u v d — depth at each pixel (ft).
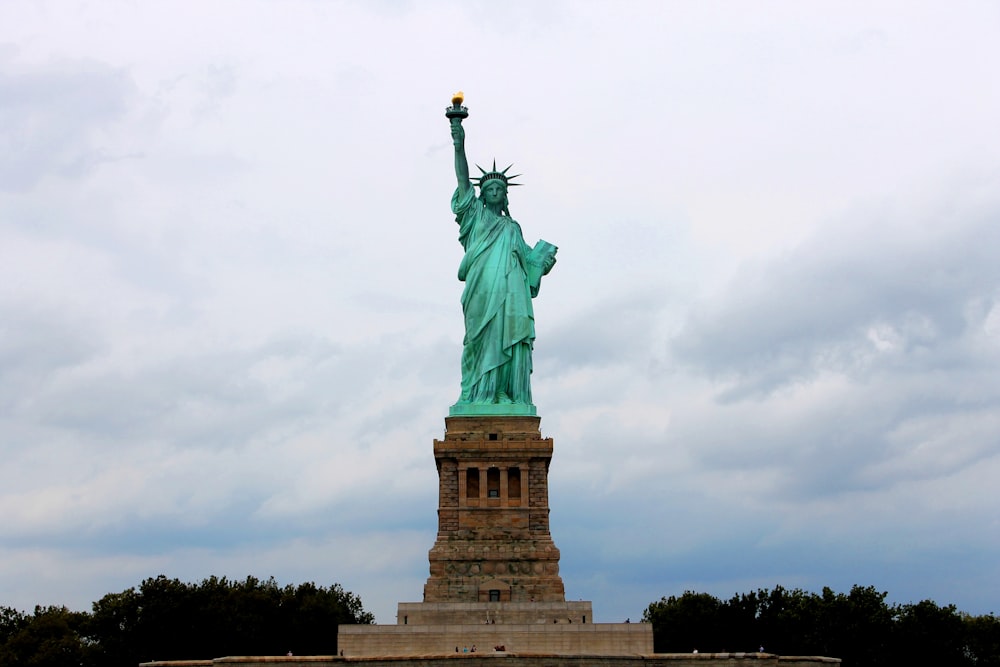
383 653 525.75
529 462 603.26
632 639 526.16
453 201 647.15
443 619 552.82
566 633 528.63
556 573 586.45
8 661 636.89
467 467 602.85
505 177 654.53
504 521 594.65
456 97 646.74
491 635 528.63
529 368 631.56
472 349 627.87
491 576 583.99
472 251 636.07
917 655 655.76
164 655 644.69
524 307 631.15
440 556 586.86
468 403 617.62
